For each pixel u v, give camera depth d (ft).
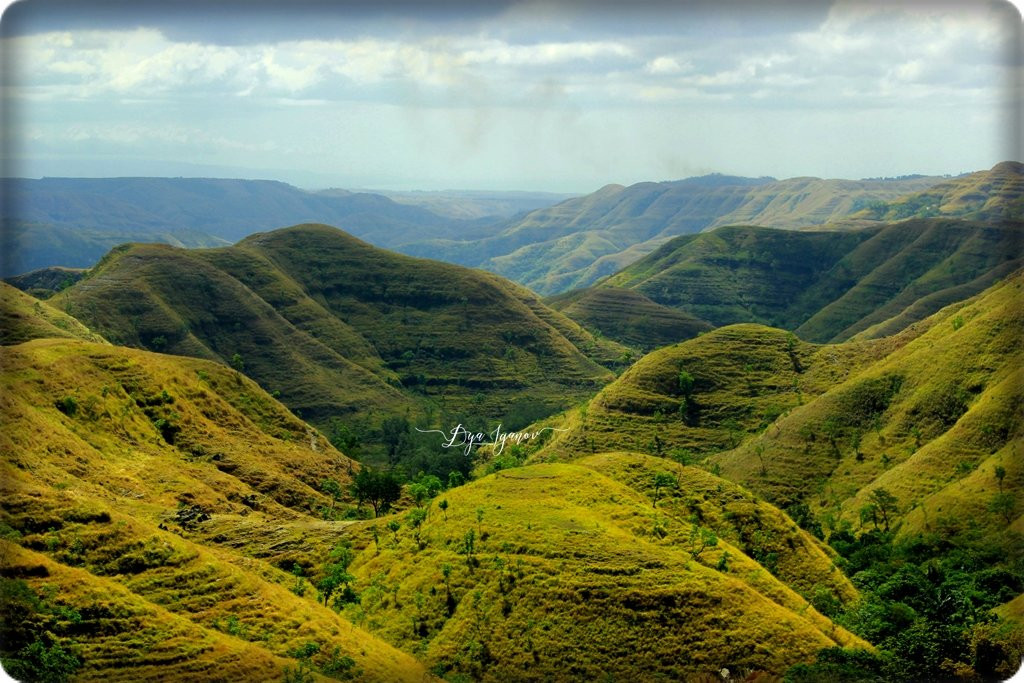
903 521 417.28
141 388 459.32
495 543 297.33
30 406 376.68
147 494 367.04
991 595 323.98
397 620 279.49
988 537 375.25
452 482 476.54
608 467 392.06
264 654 234.17
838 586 333.62
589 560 283.18
